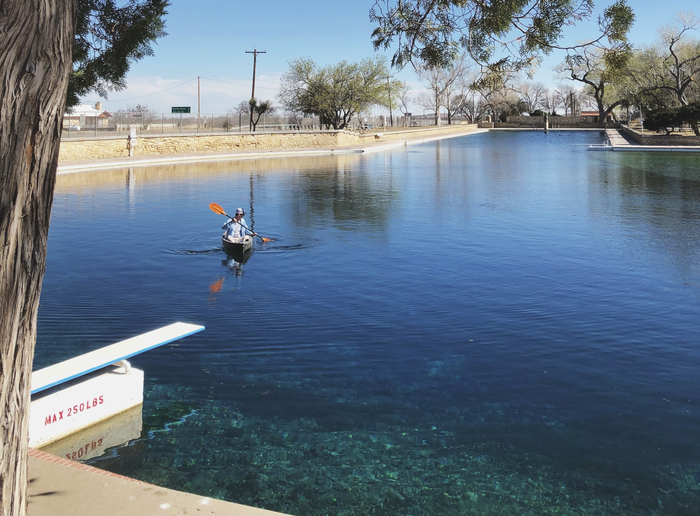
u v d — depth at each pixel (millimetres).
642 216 16188
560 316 8156
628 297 8961
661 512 4016
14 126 1830
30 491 3549
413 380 6168
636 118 94188
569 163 34969
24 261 1964
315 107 57062
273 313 8344
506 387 6008
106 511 3352
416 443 4922
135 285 9766
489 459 4688
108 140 34844
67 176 26625
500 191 22281
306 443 4906
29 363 2092
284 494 4184
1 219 1854
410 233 14258
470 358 6754
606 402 5664
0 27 1743
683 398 5727
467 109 115688
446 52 6105
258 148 45312
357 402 5668
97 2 6672
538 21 5609
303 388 5965
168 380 6137
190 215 16734
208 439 4953
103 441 4898
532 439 5000
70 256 11820
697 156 39406
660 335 7387
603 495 4207
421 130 77750
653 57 57000
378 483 4332
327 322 7980
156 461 4605
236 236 12703
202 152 40906
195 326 6230
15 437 2061
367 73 56906
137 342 5703
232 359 6699
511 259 11555
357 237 13789
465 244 12984
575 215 16578
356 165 34125
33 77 1829
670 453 4758
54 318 8031
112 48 6871
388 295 9234
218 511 3373
